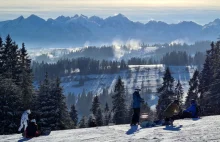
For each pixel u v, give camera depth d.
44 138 17.38
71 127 51.72
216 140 12.85
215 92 54.19
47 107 48.44
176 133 15.48
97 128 20.44
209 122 19.20
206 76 64.75
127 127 19.69
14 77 63.19
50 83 51.88
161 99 60.25
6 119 43.12
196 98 64.44
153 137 14.63
